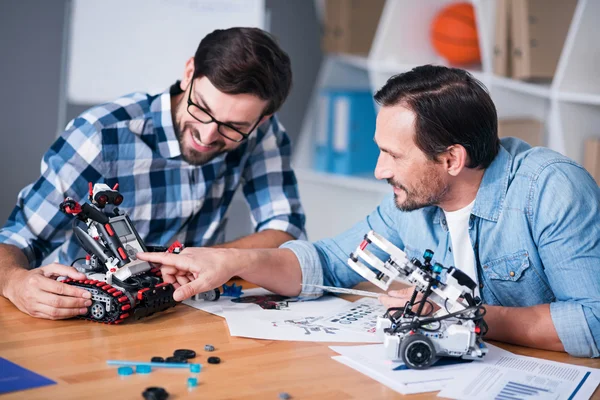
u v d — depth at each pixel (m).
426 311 1.18
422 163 1.23
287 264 1.43
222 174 1.81
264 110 1.53
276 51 1.50
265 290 1.50
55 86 3.22
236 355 1.08
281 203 1.87
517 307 1.21
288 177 1.92
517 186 1.29
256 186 1.90
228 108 1.47
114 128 1.63
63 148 1.59
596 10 2.34
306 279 1.45
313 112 3.54
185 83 1.60
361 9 3.26
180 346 1.11
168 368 1.01
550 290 1.31
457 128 1.20
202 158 1.60
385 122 1.24
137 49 2.88
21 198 1.57
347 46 3.24
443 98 1.19
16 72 3.11
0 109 3.09
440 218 1.40
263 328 1.22
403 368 1.05
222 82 1.44
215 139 1.54
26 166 3.20
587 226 1.21
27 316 1.25
